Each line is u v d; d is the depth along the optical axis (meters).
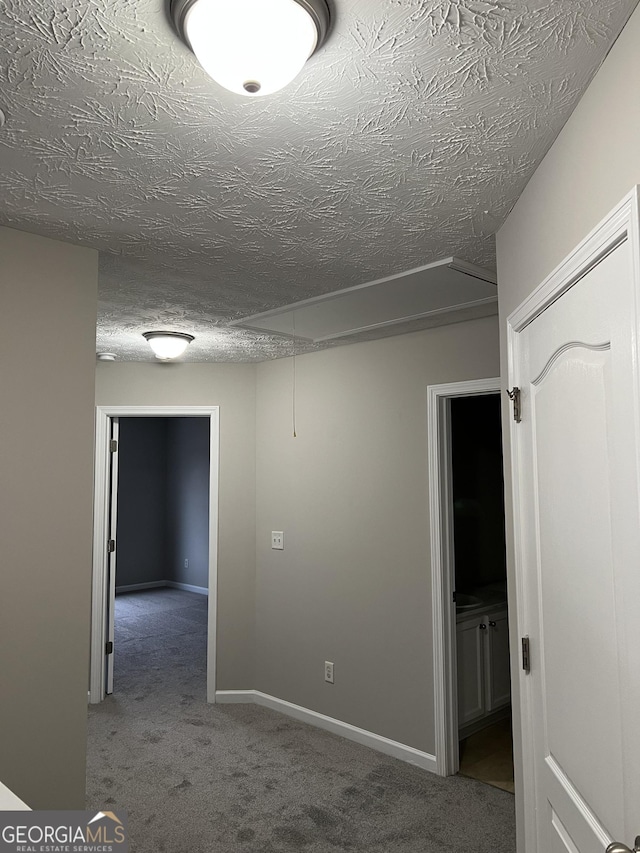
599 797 1.33
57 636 2.12
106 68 1.26
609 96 1.23
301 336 3.81
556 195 1.56
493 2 1.09
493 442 5.12
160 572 9.23
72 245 2.26
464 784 3.26
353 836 2.76
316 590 4.14
